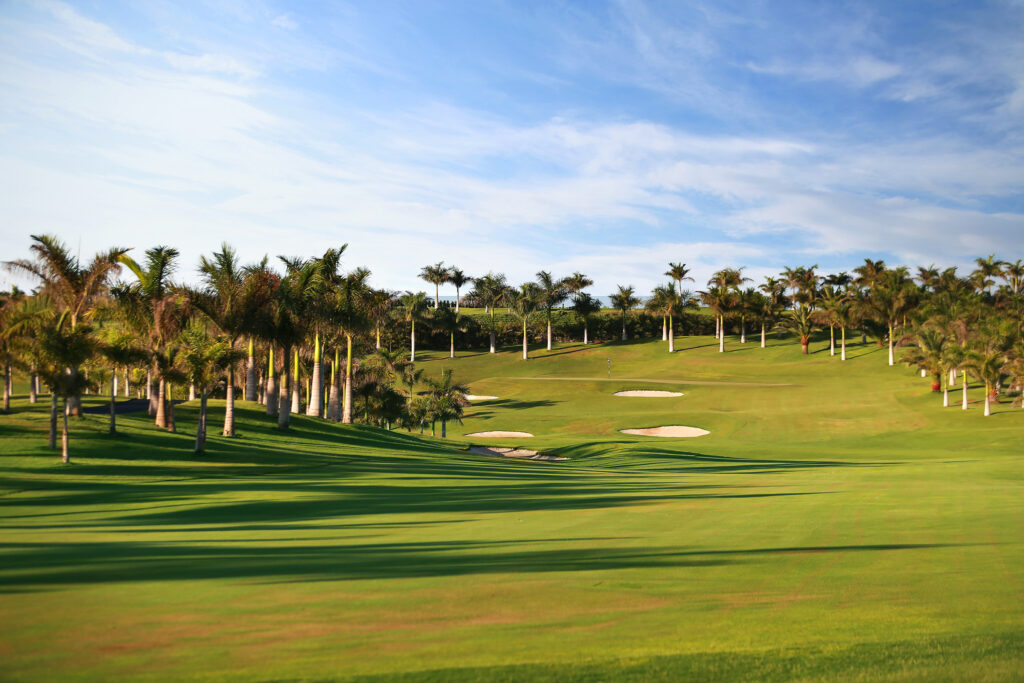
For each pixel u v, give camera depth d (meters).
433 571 9.16
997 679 5.31
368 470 30.34
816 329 136.62
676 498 19.14
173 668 5.36
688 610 7.26
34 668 5.33
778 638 6.32
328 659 5.63
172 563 9.64
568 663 5.60
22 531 12.81
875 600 7.71
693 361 129.75
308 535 12.47
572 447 57.00
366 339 75.69
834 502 17.27
